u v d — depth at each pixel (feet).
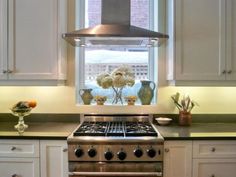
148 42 8.20
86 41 8.07
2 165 7.03
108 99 9.43
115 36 7.25
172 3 8.02
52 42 7.86
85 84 9.57
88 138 6.74
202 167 7.02
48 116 8.89
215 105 9.00
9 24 7.82
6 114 8.96
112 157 6.73
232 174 7.06
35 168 7.00
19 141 6.97
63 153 6.97
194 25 7.92
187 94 8.96
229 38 7.93
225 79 7.95
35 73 7.88
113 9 7.94
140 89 9.05
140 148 6.74
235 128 8.08
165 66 8.87
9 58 7.84
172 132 7.46
